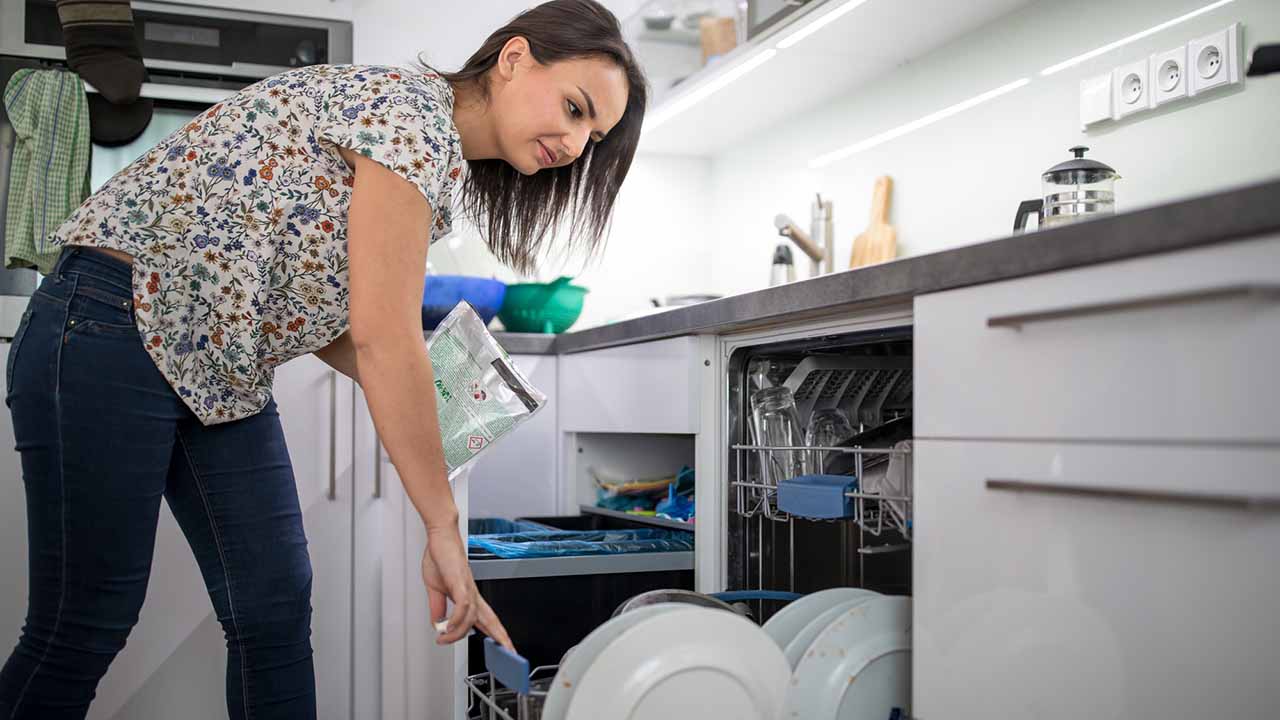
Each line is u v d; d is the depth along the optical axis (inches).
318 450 75.9
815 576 65.2
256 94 43.5
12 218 80.6
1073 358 33.9
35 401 41.4
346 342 53.2
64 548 41.8
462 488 56.2
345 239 43.7
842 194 91.8
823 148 94.4
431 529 40.0
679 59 104.1
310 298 44.9
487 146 47.1
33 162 80.4
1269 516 28.0
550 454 88.4
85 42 81.8
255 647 50.3
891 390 67.7
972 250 37.8
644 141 107.8
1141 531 31.6
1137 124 64.2
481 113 46.4
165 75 87.8
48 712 42.8
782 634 45.4
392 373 38.7
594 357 80.0
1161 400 30.9
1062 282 34.4
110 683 71.1
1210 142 59.3
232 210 42.4
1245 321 28.5
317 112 42.3
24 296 81.0
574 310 94.6
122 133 85.0
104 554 42.3
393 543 66.9
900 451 46.0
